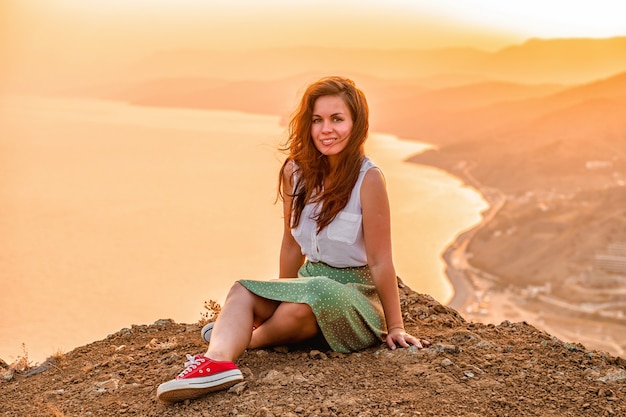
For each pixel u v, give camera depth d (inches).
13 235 4434.1
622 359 145.7
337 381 132.0
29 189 6550.2
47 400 141.1
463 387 127.9
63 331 2033.7
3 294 2819.9
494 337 162.4
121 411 128.3
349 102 144.3
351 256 151.3
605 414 117.0
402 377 133.0
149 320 2290.8
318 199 149.2
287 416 115.5
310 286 141.1
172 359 156.9
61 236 4429.1
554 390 127.3
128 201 5969.5
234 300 139.3
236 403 124.1
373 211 146.0
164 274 3326.8
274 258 3801.7
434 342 154.8
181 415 122.3
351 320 144.0
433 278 4227.4
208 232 4648.1
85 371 157.9
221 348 129.3
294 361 144.6
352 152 146.3
